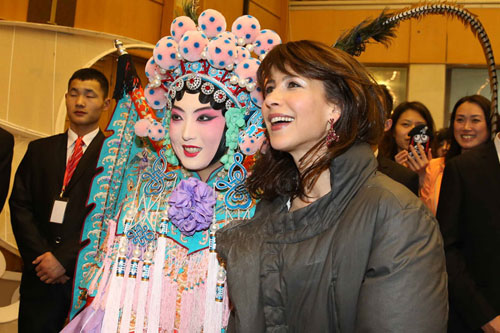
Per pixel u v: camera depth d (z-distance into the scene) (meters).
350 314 1.15
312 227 1.27
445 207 2.15
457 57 5.80
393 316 1.07
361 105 1.32
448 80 5.90
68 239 2.68
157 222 1.73
